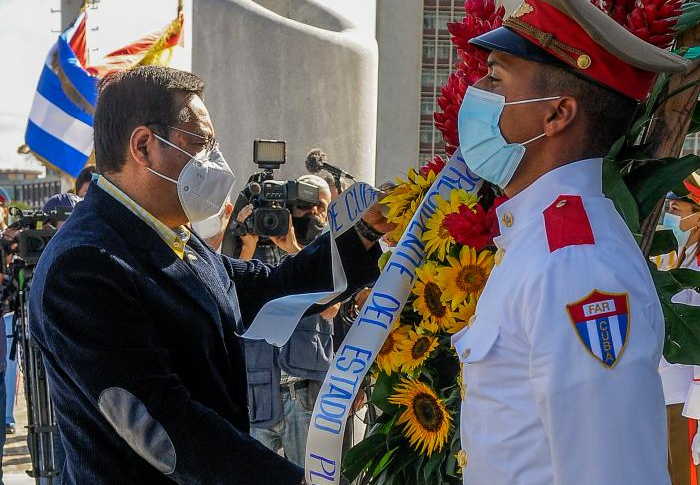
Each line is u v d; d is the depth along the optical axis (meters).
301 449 3.87
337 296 2.29
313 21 7.42
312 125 6.77
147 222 2.02
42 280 1.90
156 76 2.04
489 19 2.02
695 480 4.33
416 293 2.01
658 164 1.79
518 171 1.67
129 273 1.88
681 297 3.72
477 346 1.55
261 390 3.74
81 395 1.89
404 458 2.09
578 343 1.40
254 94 6.79
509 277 1.54
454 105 2.08
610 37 1.52
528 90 1.62
